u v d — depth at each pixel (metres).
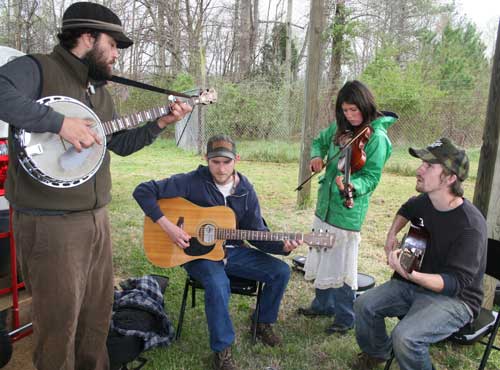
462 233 2.20
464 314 2.25
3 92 1.55
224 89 11.27
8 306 2.50
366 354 2.60
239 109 11.26
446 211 2.28
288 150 10.70
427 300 2.30
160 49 16.73
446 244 2.27
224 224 2.72
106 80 1.96
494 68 2.83
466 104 10.08
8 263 2.57
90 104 1.91
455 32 15.23
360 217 2.74
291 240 2.64
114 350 2.38
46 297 1.83
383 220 5.83
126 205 6.08
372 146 2.65
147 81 16.08
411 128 10.66
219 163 2.66
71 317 1.89
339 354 2.76
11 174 1.81
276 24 19.41
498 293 3.39
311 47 5.61
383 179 8.66
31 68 1.68
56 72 1.75
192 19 16.52
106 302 2.14
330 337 2.95
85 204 1.87
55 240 1.80
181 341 2.82
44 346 1.90
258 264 2.78
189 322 3.05
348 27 13.69
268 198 6.87
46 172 1.69
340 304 2.93
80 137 1.67
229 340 2.52
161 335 2.76
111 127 1.93
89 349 2.14
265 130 11.45
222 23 18.38
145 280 3.04
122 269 3.89
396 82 10.82
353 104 2.66
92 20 1.74
